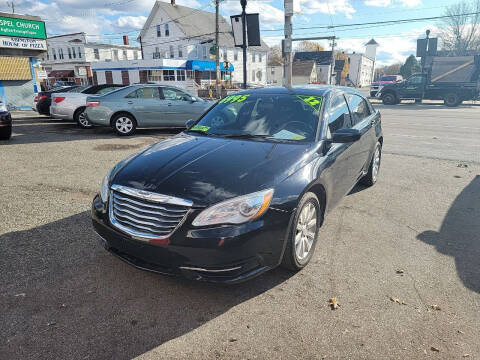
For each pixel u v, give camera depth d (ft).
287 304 9.04
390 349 7.56
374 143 17.49
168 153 10.73
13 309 8.70
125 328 8.15
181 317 8.54
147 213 8.77
